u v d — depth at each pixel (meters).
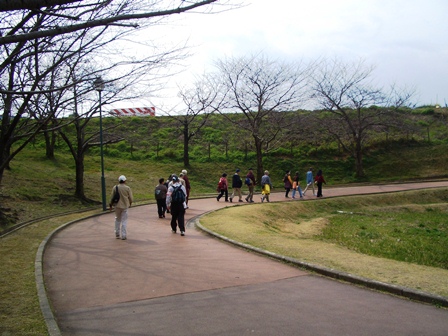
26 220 15.55
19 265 8.48
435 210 23.36
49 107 11.43
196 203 22.09
